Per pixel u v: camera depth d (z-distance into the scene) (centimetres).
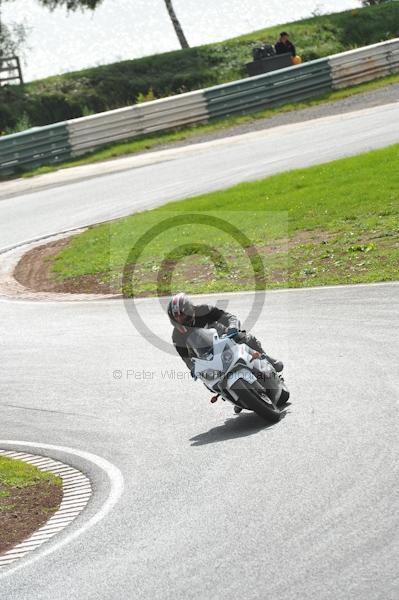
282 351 3083
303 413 2442
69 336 3819
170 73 12950
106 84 12562
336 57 10300
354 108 8962
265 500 1905
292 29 13650
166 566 1680
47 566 1795
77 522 2034
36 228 6275
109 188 7231
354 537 1647
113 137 9375
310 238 4825
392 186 5425
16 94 12088
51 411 2914
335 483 1917
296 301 3766
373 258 4225
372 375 2653
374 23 13762
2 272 5381
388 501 1773
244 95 9869
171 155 8331
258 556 1644
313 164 6581
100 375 3194
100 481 2292
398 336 3008
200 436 2462
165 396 2875
